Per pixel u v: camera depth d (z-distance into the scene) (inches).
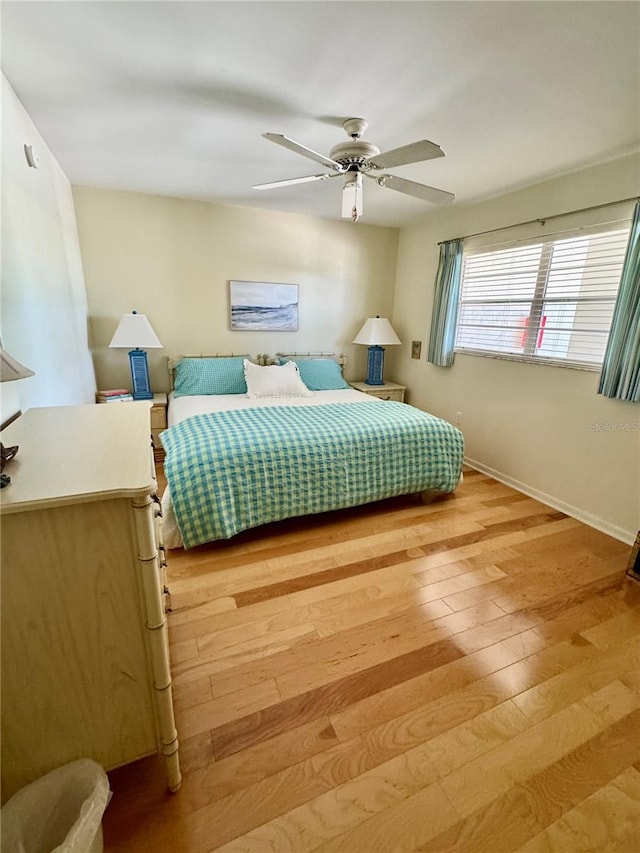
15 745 38.2
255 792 44.4
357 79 66.7
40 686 37.9
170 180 120.6
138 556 37.6
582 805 44.1
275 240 156.9
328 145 93.1
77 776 39.8
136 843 39.8
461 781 46.0
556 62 61.0
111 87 70.2
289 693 55.9
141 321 130.5
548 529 101.9
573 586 79.9
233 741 49.5
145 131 87.3
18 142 72.6
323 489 96.3
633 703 56.0
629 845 40.9
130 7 51.5
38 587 35.8
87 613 37.7
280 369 147.0
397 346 182.9
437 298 150.6
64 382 97.9
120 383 147.3
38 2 50.3
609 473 100.3
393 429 105.1
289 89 70.0
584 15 51.5
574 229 104.0
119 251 136.9
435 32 55.2
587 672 60.6
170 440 96.3
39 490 35.1
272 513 91.9
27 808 37.1
